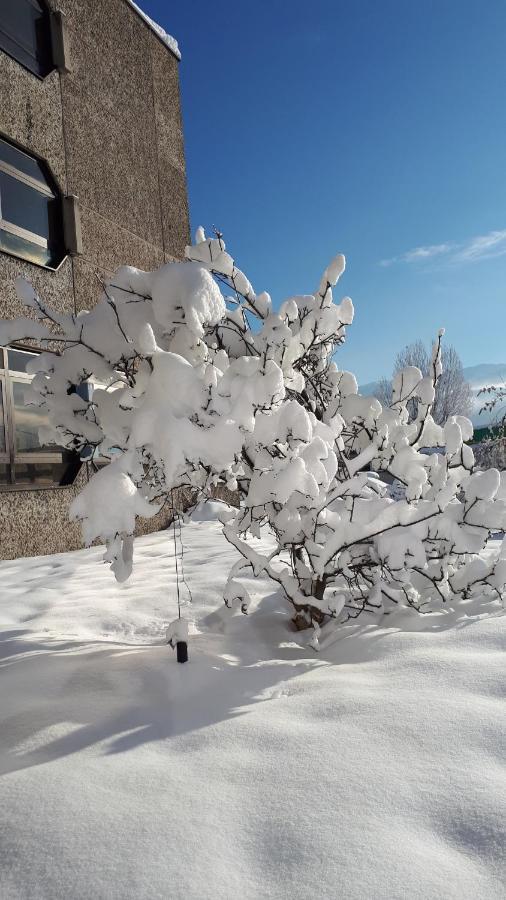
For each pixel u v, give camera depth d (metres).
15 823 1.55
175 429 2.48
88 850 1.44
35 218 8.12
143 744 2.01
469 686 2.28
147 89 10.91
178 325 2.95
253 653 3.15
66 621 3.91
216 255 3.62
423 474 3.32
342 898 1.28
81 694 2.46
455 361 25.14
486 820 1.49
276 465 2.98
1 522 7.04
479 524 3.34
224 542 7.00
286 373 3.41
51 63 8.51
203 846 1.44
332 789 1.66
